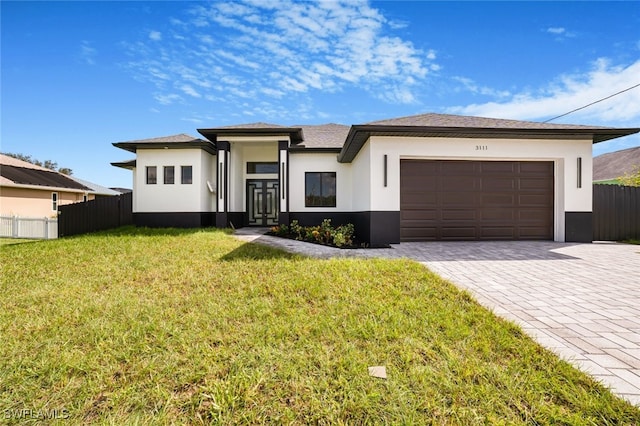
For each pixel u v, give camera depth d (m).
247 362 2.29
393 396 1.92
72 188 19.89
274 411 1.82
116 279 4.64
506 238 9.17
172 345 2.57
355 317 3.10
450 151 8.77
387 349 2.47
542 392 1.96
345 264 5.29
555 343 2.66
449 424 1.71
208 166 13.12
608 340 2.72
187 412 1.83
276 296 3.77
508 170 9.19
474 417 1.76
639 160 16.38
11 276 4.84
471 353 2.44
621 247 8.05
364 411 1.82
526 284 4.48
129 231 11.05
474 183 9.13
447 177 9.09
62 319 3.10
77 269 5.25
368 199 8.85
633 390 2.01
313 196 12.52
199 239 8.65
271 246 7.73
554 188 9.16
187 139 13.01
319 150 12.23
